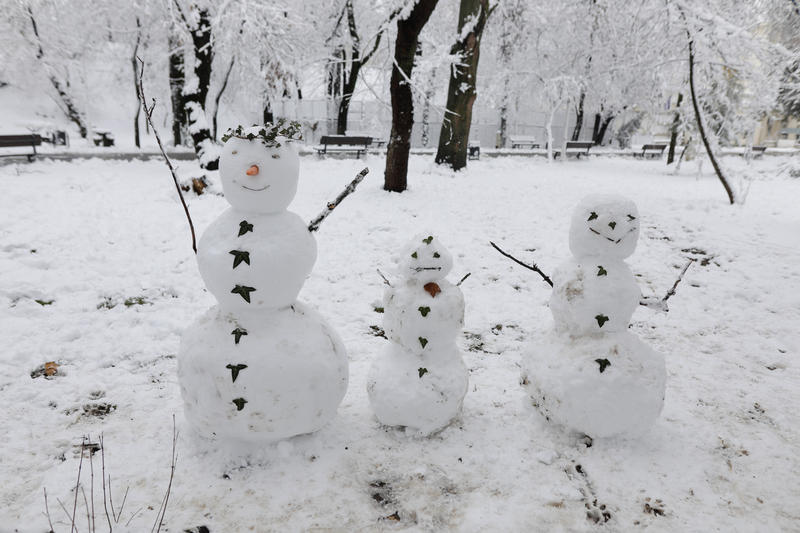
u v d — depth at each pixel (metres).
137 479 2.91
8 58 19.33
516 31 20.86
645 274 7.05
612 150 27.98
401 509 2.79
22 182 9.52
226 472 3.00
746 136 17.66
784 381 4.37
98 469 2.98
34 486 2.83
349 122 27.81
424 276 3.25
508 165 17.27
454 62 13.57
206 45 12.11
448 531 2.65
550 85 19.80
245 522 2.65
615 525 2.72
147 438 3.28
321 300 5.70
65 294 5.33
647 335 5.26
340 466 3.09
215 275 2.83
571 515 2.78
